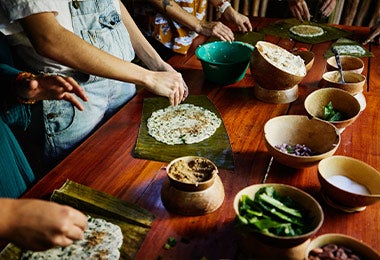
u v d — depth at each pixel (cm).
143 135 155
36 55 162
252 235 96
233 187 127
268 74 170
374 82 199
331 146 131
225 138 153
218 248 105
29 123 175
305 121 139
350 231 110
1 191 150
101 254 102
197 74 210
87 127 181
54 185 127
